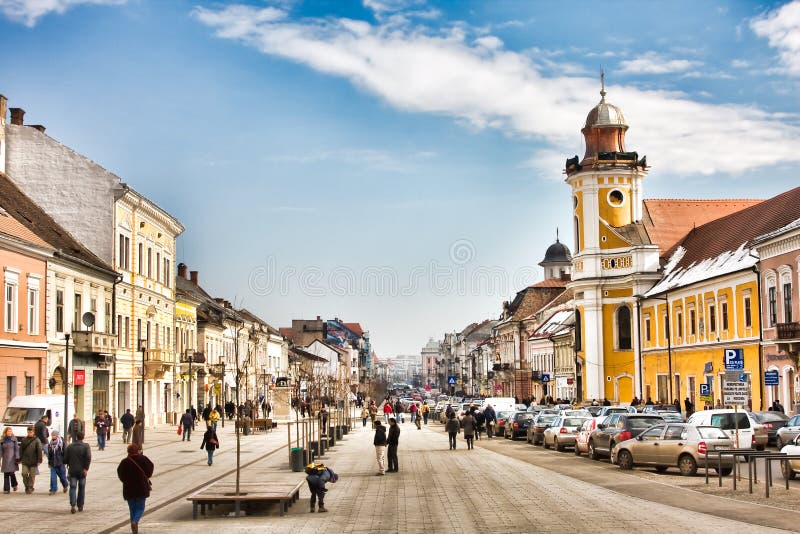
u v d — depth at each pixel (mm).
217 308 90250
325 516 21953
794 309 48969
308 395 95688
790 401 49531
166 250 70062
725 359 31891
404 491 26953
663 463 30734
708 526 18812
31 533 19328
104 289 55406
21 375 43625
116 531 19703
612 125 84938
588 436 39438
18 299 43375
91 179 56625
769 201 64625
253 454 42281
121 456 39219
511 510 22109
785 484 26062
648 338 77125
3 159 56062
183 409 75062
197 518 21828
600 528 18891
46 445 31422
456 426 46625
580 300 83688
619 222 83125
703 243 73125
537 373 110062
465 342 199000
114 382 56594
